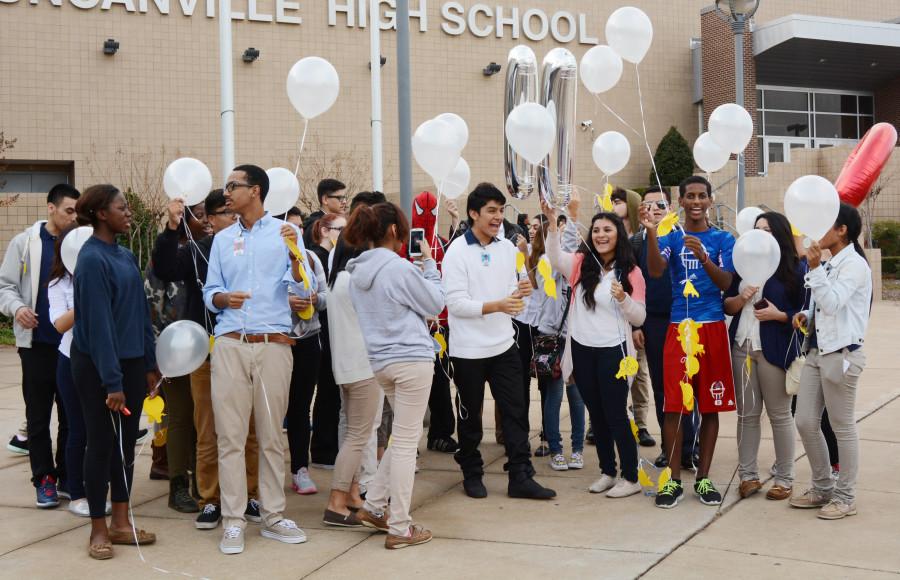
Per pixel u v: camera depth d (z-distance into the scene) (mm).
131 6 20500
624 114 25203
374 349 4832
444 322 6816
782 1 28172
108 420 4695
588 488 5969
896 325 15156
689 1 26094
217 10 21188
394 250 5000
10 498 5898
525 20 23891
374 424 5309
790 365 5371
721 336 5543
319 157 21938
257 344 4812
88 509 5211
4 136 19234
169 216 5051
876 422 7613
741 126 6160
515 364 5809
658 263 5723
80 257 4578
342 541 4941
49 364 5660
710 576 4234
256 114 21578
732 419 8023
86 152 20281
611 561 4480
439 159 5383
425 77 23078
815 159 23562
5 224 17891
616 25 6293
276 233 4973
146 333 4855
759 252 5098
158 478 6359
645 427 7168
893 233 24344
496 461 6789
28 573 4500
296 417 5957
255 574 4438
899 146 25156
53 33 20031
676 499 5473
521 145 5594
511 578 4281
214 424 5168
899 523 4996
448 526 5168
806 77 28375
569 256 5922
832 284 4945
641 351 7074
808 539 4750
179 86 20969
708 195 5734
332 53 22141
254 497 5453
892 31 25672
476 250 5684
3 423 8312
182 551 4809
